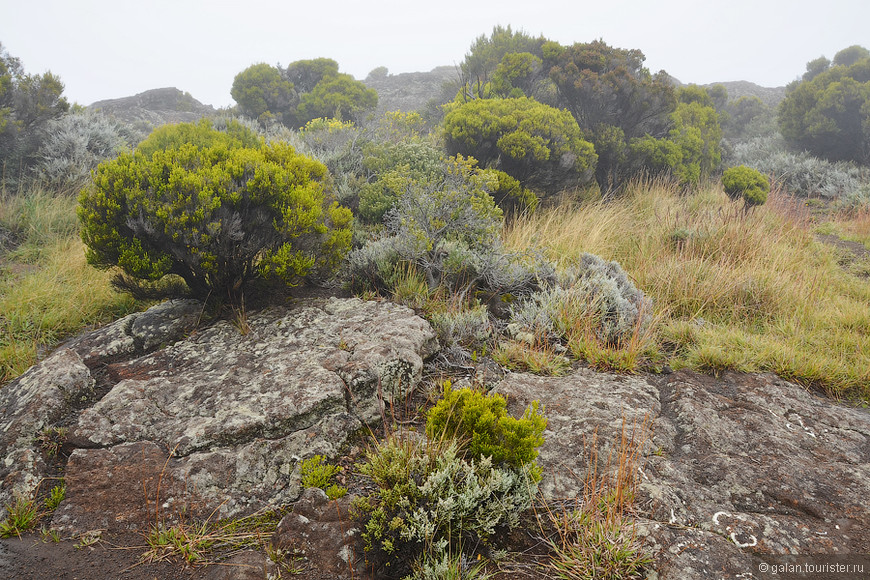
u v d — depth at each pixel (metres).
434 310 5.11
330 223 5.50
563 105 11.67
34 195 8.11
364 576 2.55
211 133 7.19
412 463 2.86
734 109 24.11
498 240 6.06
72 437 3.32
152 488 3.05
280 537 2.73
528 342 4.81
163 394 3.78
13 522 2.85
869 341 5.16
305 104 19.45
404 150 8.14
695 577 2.47
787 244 8.00
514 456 2.93
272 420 3.43
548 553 2.73
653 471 3.24
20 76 9.19
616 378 4.40
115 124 11.96
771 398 4.20
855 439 3.72
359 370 3.89
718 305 5.93
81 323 5.41
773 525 2.84
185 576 2.58
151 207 4.39
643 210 9.48
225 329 4.74
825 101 15.26
